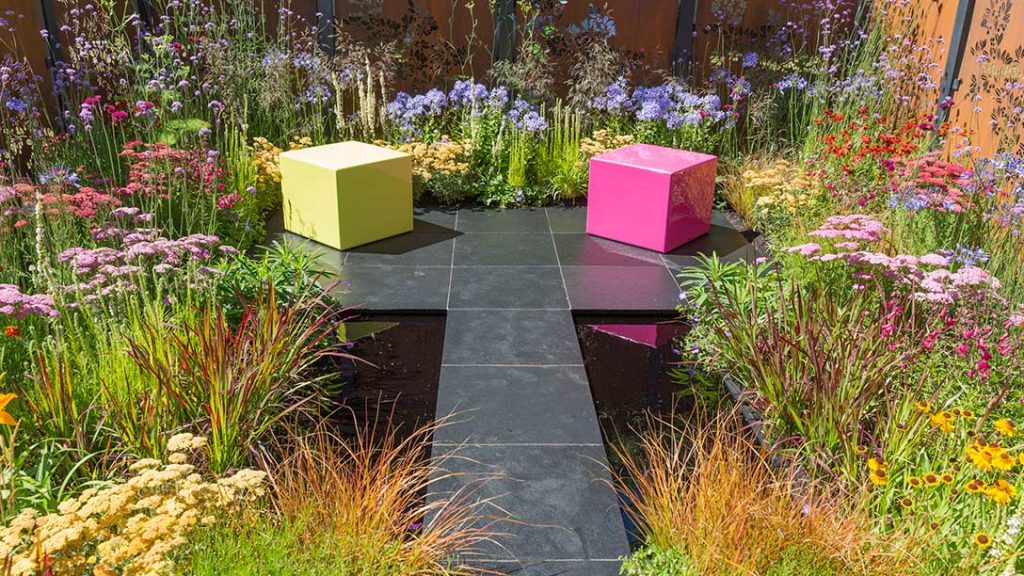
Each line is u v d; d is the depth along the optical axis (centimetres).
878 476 263
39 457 285
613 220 614
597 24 773
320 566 237
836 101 746
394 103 724
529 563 279
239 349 334
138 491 246
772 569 240
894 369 341
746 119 768
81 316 375
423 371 415
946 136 609
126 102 617
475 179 716
